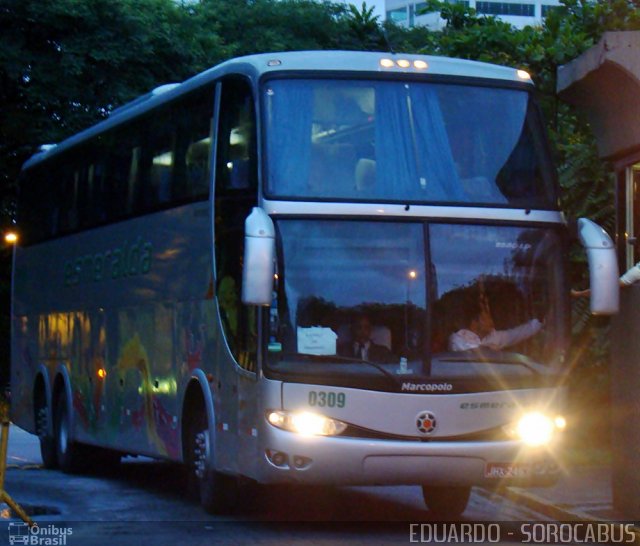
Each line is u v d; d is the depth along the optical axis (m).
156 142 14.58
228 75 12.36
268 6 43.62
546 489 14.16
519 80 12.12
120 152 15.96
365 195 11.20
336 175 11.23
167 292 13.85
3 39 30.77
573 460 16.45
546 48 18.95
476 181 11.54
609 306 10.95
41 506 13.65
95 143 17.08
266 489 15.41
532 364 11.23
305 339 10.81
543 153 11.92
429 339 10.99
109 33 31.53
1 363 39.97
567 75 12.63
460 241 11.29
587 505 12.86
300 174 11.18
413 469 10.77
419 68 11.81
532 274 11.43
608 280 10.98
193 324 12.93
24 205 20.94
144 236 14.77
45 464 19.02
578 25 19.72
